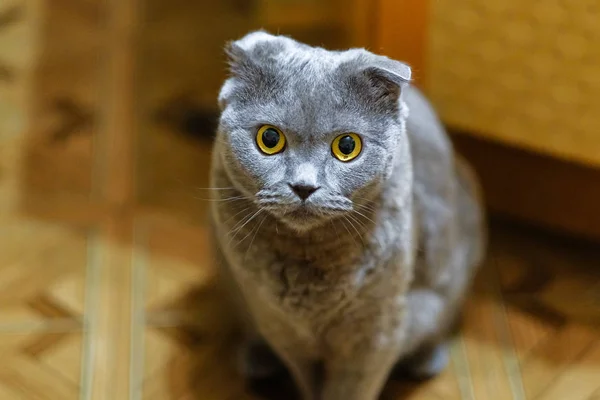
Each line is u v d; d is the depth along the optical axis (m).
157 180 0.84
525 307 0.75
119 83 0.93
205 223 0.80
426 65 0.70
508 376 0.70
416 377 0.70
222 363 0.71
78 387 0.68
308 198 0.50
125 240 0.79
